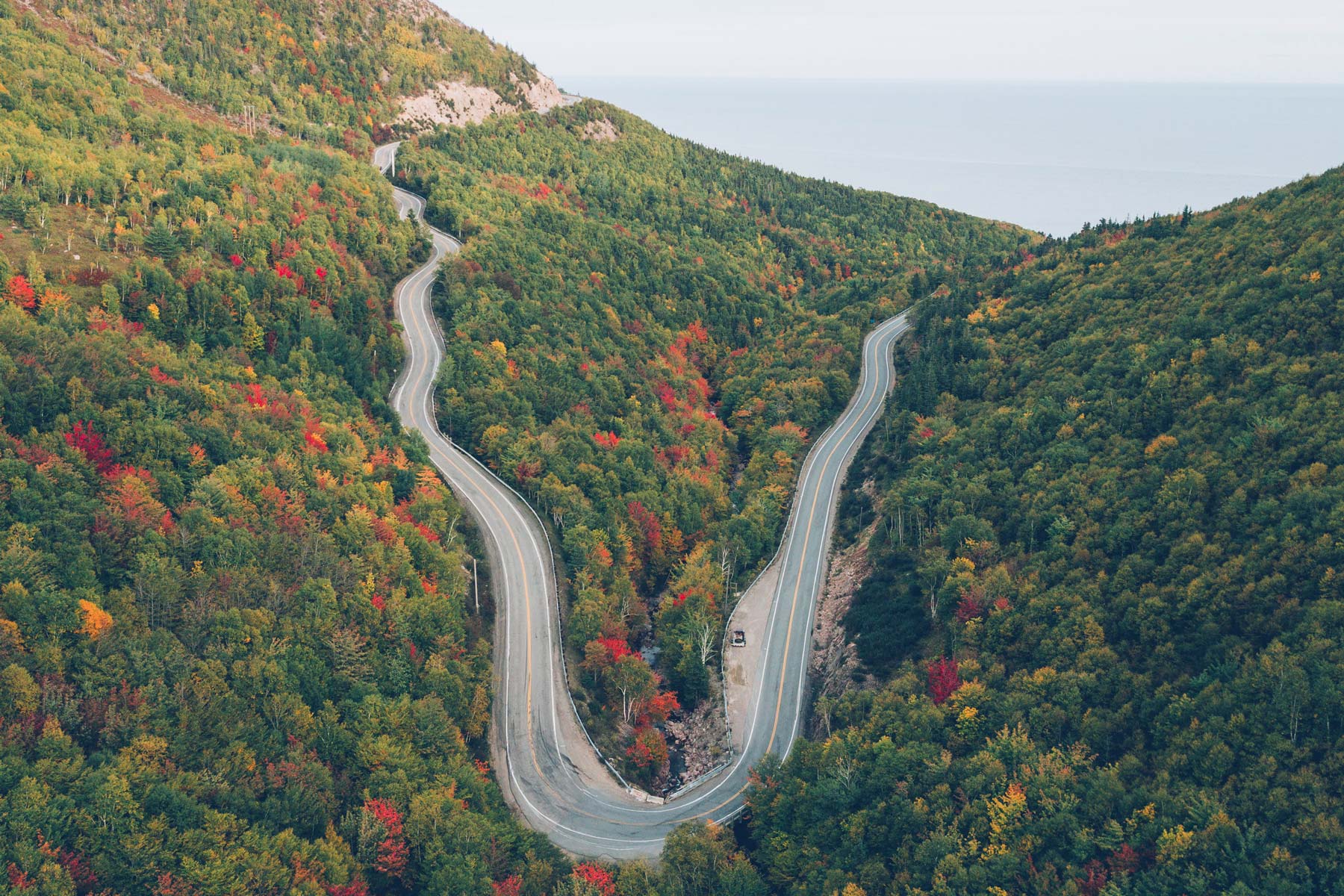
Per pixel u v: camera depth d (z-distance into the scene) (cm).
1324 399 11750
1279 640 9262
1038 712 10000
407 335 19925
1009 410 16038
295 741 9575
